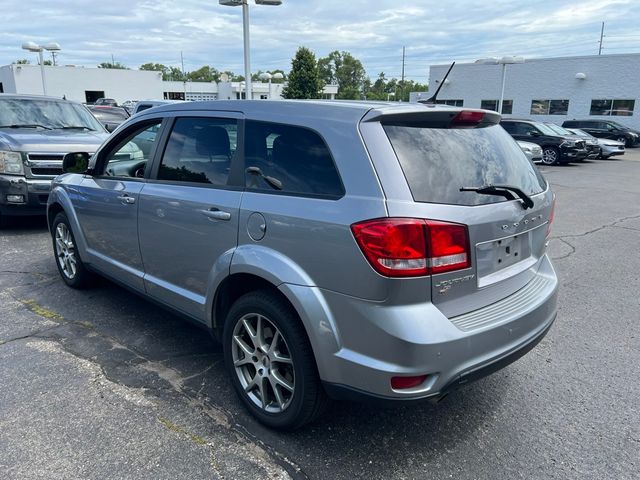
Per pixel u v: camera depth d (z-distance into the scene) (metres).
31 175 6.85
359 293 2.27
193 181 3.21
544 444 2.75
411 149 2.40
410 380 2.23
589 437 2.81
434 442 2.75
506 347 2.52
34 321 4.18
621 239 7.47
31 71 49.28
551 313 2.93
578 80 31.66
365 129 2.39
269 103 2.87
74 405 3.00
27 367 3.43
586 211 9.84
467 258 2.35
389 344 2.21
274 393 2.76
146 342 3.84
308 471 2.50
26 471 2.46
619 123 29.62
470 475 2.50
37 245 6.48
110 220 3.93
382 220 2.20
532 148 17.31
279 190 2.66
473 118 2.71
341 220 2.31
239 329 2.91
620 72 30.11
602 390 3.30
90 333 3.97
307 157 2.57
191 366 3.49
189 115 3.35
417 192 2.28
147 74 57.72
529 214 2.77
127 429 2.79
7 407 2.96
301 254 2.47
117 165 4.02
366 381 2.30
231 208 2.83
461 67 36.22
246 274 2.76
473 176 2.53
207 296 3.05
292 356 2.58
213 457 2.58
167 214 3.29
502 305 2.61
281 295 2.64
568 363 3.67
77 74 52.47
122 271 3.93
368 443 2.72
